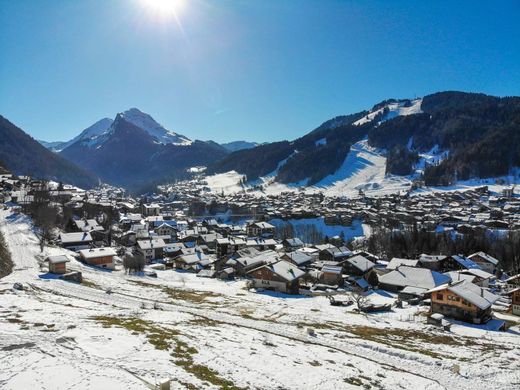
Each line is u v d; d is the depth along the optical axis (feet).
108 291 196.03
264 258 308.60
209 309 175.63
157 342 100.53
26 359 77.77
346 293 240.12
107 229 464.24
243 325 145.59
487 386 102.01
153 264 343.05
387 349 123.65
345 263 298.35
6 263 242.37
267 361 96.99
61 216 463.83
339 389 85.40
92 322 116.16
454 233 467.93
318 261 328.08
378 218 584.81
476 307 177.99
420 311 199.41
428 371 109.19
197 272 314.14
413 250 391.86
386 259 397.60
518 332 168.66
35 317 116.26
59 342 90.74
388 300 227.81
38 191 514.27
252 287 246.06
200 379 79.41
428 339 146.82
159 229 492.13
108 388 67.67
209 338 112.47
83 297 177.27
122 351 89.56
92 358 82.17
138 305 169.58
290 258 311.68
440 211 622.95
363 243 471.21
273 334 134.62
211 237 451.12
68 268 262.06
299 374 90.84
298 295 231.71
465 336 155.33
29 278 211.20
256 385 81.30
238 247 397.39
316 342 128.06
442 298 188.65
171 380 76.07
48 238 360.28
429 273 253.44
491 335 159.02
